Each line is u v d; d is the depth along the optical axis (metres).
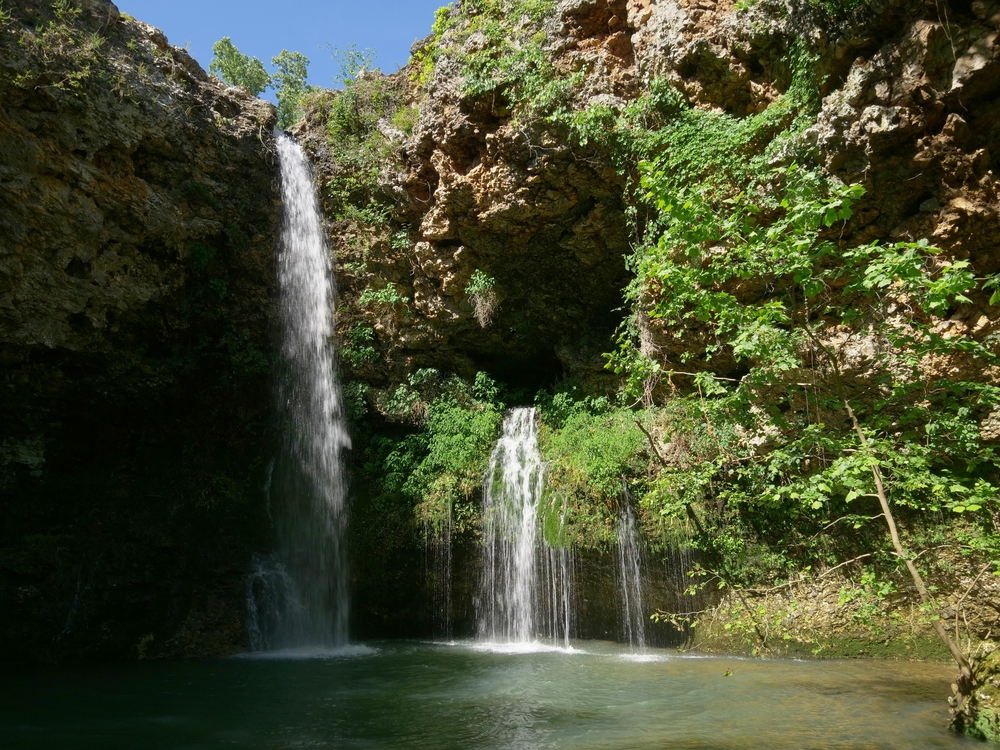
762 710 8.14
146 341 14.27
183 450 14.95
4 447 13.14
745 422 8.21
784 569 11.50
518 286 15.66
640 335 13.53
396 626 14.73
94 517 13.45
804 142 10.56
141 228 13.46
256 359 15.32
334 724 8.03
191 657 12.71
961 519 10.57
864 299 10.61
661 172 7.70
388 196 16.12
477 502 14.41
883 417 7.82
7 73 11.73
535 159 13.61
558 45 13.65
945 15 9.60
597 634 13.14
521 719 8.02
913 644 10.80
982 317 9.98
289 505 15.34
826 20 10.59
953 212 9.96
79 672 11.30
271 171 15.89
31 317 12.64
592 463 13.04
